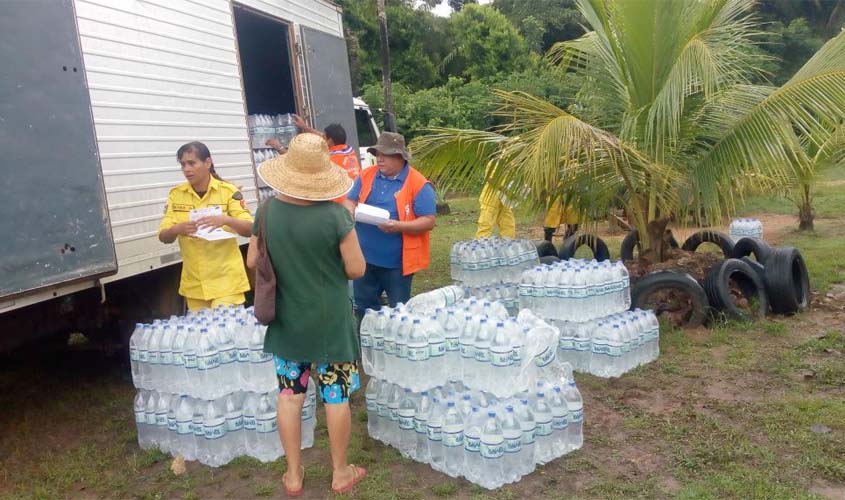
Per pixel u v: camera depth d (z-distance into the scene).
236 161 6.45
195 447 4.15
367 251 5.30
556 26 30.61
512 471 3.70
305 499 3.66
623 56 6.82
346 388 3.67
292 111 8.77
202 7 5.94
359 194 5.38
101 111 4.62
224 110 6.27
